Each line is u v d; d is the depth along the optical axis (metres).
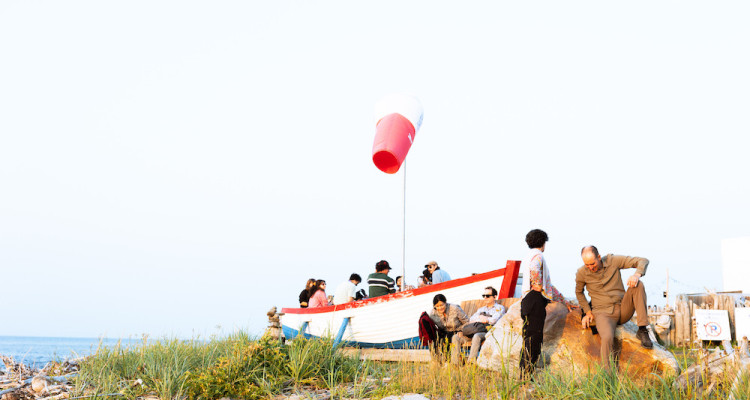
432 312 9.35
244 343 9.84
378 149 10.36
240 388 7.87
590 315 7.36
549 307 8.02
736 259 14.86
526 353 7.17
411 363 8.95
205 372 8.32
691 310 13.02
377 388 7.66
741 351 6.65
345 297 13.01
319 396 7.65
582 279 7.39
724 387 5.87
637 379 6.78
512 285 9.90
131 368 9.07
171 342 9.96
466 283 10.34
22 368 9.77
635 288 7.08
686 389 6.04
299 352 8.73
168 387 8.04
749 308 12.34
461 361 8.16
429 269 12.25
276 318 12.23
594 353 7.41
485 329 8.64
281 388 8.17
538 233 7.63
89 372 8.95
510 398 6.46
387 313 11.26
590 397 6.03
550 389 6.41
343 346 10.20
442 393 7.02
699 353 6.90
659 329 12.88
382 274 12.05
